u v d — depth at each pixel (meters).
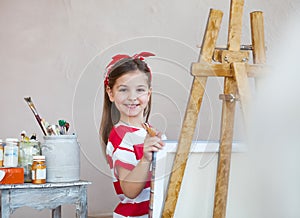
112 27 4.25
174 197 1.84
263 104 2.07
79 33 4.21
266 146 2.06
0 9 4.09
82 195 2.13
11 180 2.01
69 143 2.15
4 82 4.06
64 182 2.11
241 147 2.04
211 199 2.00
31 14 4.15
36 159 2.06
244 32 3.91
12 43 4.10
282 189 2.10
